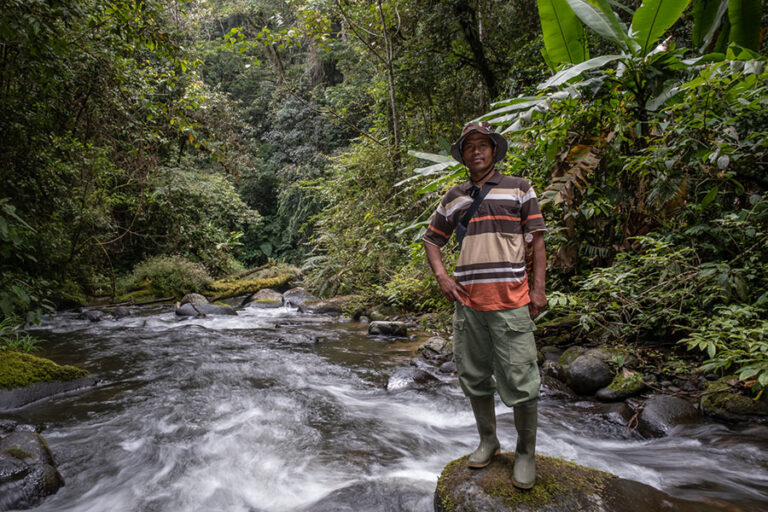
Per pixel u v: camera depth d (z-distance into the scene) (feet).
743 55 11.45
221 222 47.67
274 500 7.37
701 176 11.66
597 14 13.52
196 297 30.48
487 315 5.75
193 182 42.06
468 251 5.80
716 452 8.06
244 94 71.61
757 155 10.21
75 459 8.70
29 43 13.65
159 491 7.68
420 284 18.58
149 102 21.70
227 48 25.23
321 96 60.23
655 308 11.94
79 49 17.94
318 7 26.73
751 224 10.88
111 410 11.15
